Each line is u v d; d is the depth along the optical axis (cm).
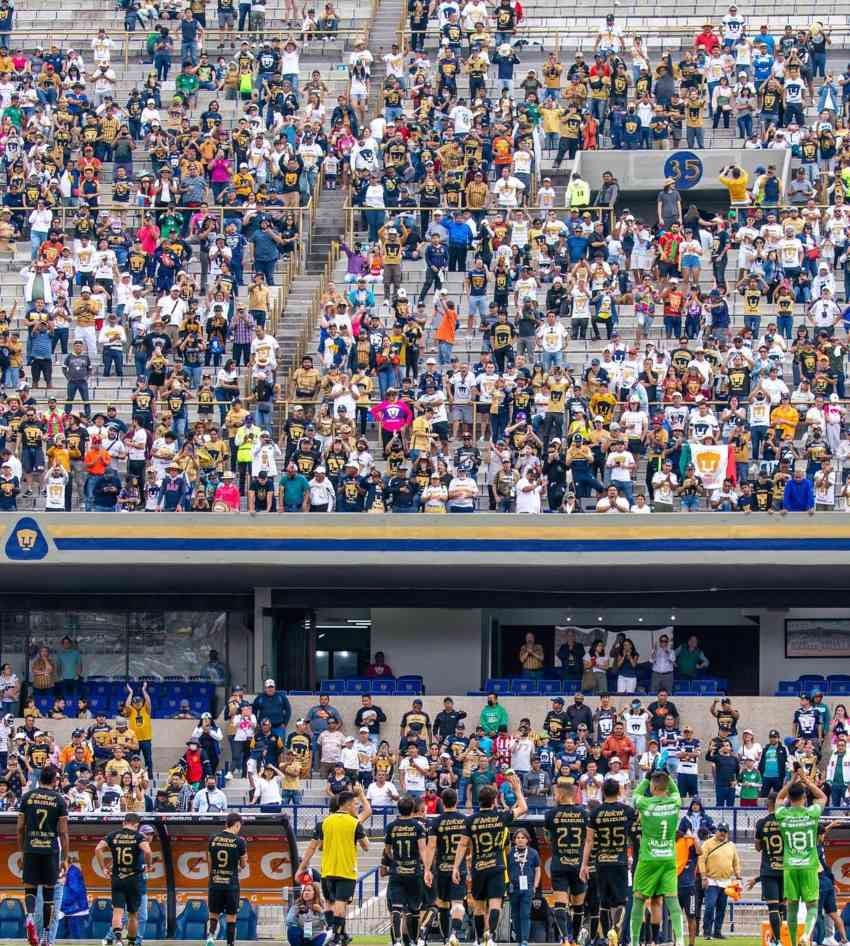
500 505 8975
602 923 5231
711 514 8694
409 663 9394
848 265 10138
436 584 9044
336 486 8944
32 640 9425
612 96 11456
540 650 9194
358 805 5638
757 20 12800
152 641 9381
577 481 8994
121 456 9094
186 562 8800
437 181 10869
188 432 9188
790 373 9744
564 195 11344
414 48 12338
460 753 8006
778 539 8681
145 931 5781
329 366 9675
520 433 9081
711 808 7312
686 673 9075
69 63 11875
